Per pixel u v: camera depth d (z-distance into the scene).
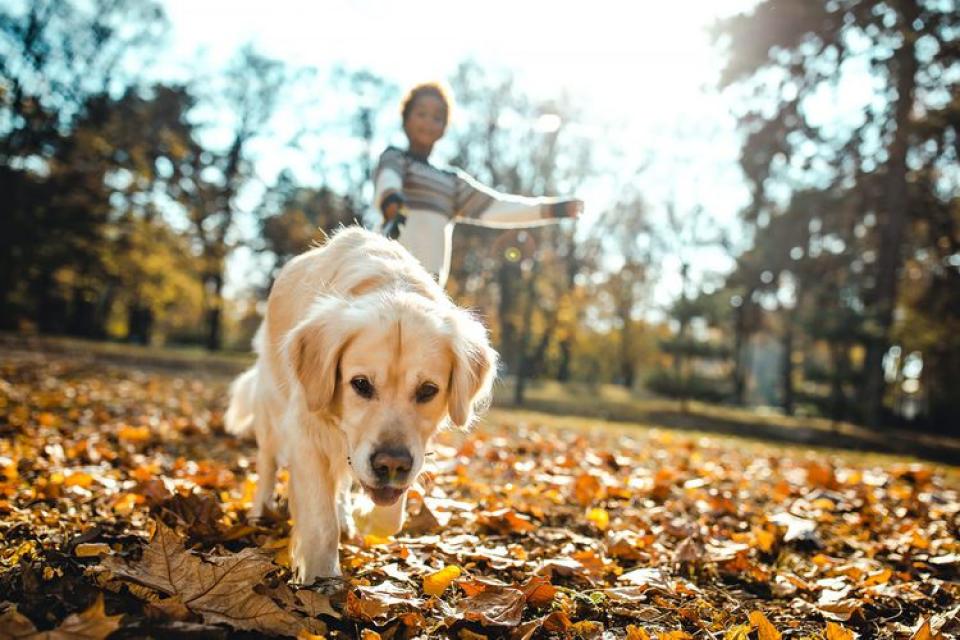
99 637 1.92
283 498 4.05
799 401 34.88
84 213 26.09
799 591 3.43
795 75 21.78
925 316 25.67
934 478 8.29
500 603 2.67
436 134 4.39
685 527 4.24
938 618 2.94
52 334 36.12
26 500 3.79
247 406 4.13
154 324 49.97
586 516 4.53
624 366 39.75
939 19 19.98
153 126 34.16
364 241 3.32
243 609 2.24
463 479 5.19
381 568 3.04
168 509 3.57
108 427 6.82
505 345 33.53
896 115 22.05
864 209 26.73
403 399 2.75
